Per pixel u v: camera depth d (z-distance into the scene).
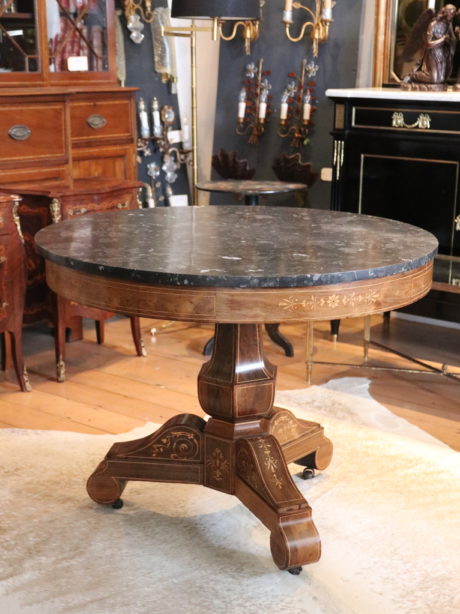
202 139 5.25
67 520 2.44
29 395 3.43
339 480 2.67
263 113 4.76
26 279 3.56
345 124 3.89
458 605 2.03
